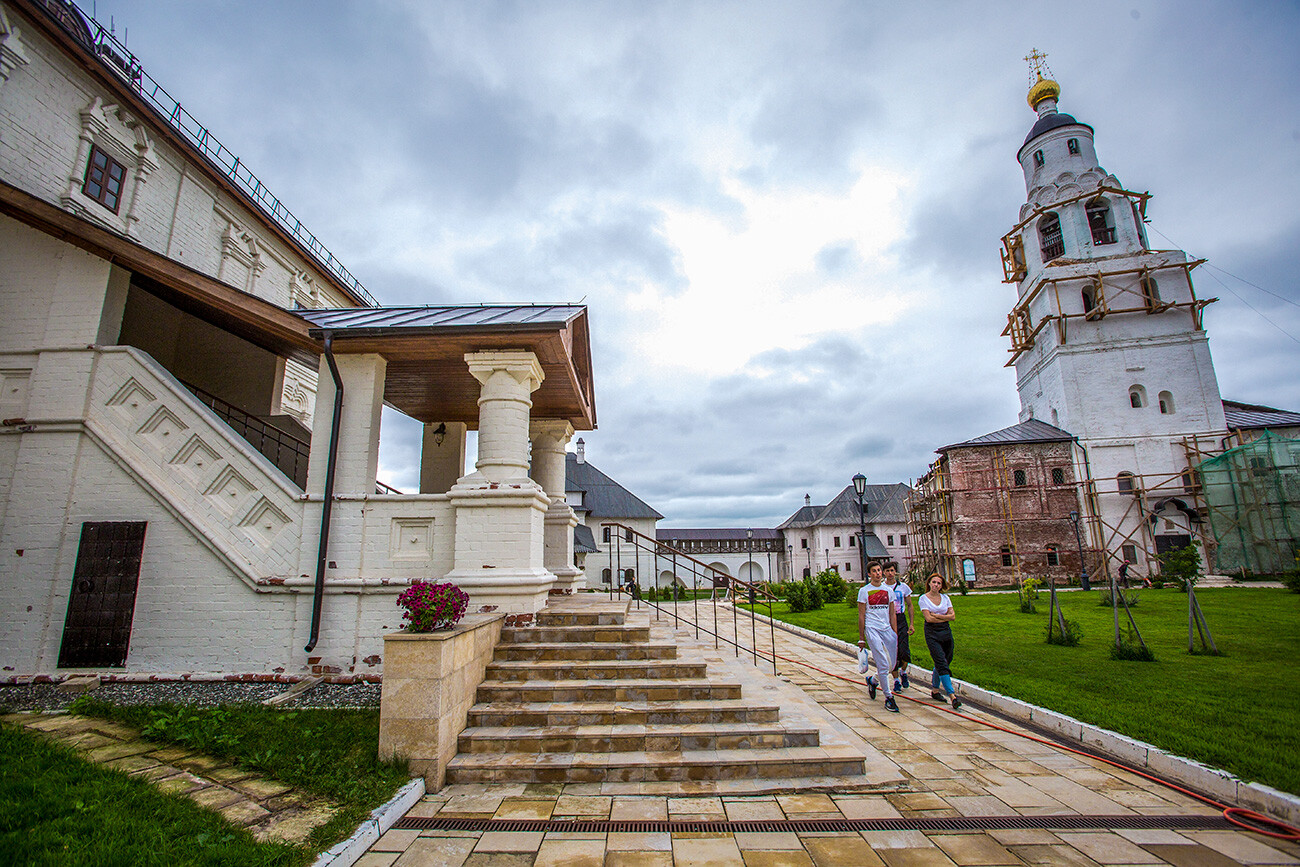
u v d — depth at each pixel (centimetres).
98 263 849
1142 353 3859
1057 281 4022
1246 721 640
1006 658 1057
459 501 766
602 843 409
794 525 6141
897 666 874
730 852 398
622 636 715
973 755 588
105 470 805
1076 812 460
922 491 4556
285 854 363
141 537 785
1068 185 4172
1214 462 3384
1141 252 3947
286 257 1739
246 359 1320
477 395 1102
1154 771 543
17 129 1012
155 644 765
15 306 845
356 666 757
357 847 388
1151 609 1836
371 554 786
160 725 546
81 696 681
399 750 499
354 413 830
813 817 448
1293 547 3108
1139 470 3731
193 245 1395
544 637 711
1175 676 874
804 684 913
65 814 386
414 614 532
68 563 784
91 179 1155
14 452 807
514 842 411
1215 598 2139
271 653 766
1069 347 3944
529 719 573
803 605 2202
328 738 548
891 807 467
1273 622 1461
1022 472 3844
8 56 989
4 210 809
